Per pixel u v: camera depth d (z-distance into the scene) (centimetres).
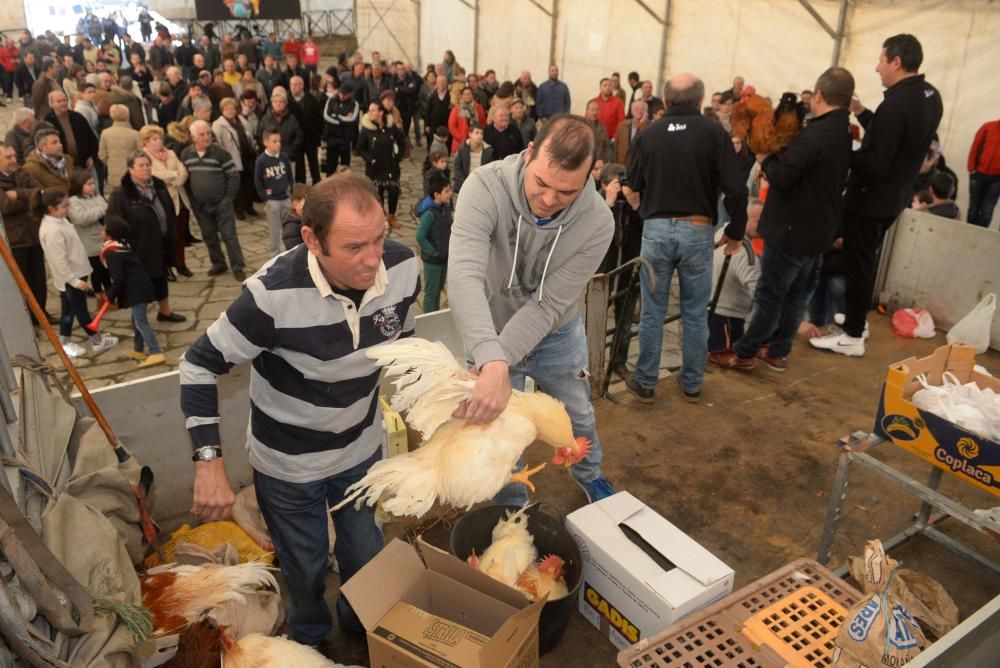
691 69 1130
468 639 214
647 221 415
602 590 265
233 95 1179
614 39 1272
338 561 268
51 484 219
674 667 214
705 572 246
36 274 583
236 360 205
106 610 187
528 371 309
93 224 619
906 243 568
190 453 329
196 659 202
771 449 399
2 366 236
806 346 526
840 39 888
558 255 256
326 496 246
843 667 204
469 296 232
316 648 263
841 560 321
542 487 364
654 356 429
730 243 422
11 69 1942
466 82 1403
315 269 200
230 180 748
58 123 850
